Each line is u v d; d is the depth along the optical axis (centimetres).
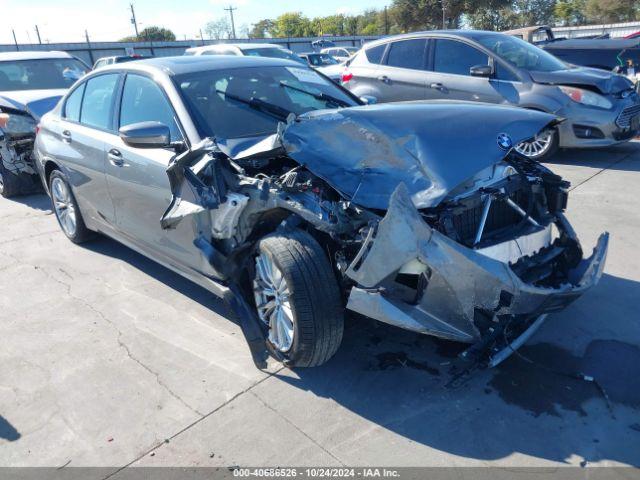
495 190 300
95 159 437
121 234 453
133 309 405
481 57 779
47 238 569
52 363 341
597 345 329
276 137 308
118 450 267
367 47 907
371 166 286
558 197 339
